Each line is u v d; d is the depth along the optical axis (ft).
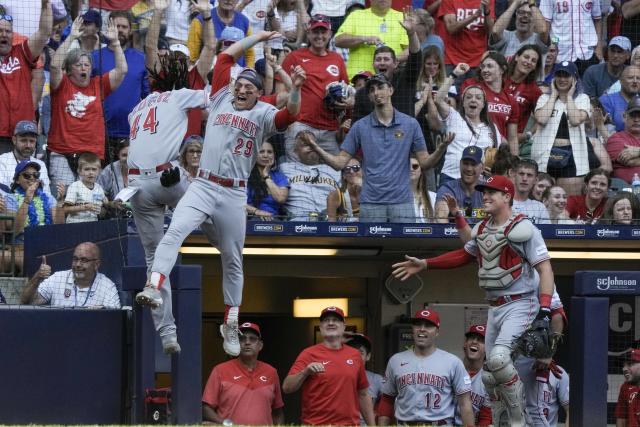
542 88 170.71
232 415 117.60
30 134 145.28
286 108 101.65
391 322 159.94
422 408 117.80
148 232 108.17
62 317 111.65
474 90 161.79
